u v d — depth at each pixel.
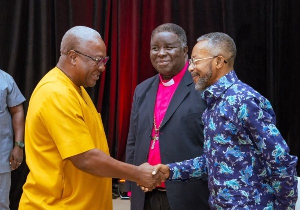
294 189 1.84
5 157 3.54
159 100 2.53
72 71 2.02
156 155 2.44
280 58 4.61
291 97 4.66
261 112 1.81
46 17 4.72
